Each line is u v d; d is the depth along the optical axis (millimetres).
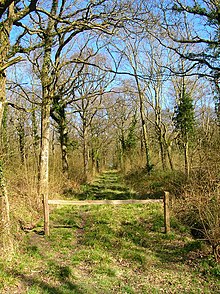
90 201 9398
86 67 23094
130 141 33875
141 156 28891
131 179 24406
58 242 8305
